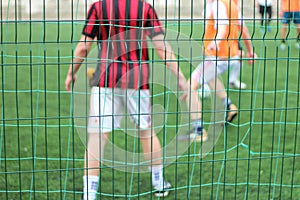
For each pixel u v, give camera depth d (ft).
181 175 15.08
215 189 14.19
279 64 32.12
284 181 14.73
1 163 16.11
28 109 23.44
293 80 29.04
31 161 16.39
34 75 30.01
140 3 12.44
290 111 22.82
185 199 13.61
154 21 12.53
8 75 29.37
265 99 24.86
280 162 16.12
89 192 12.57
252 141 18.49
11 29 43.39
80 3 33.88
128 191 14.10
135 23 12.54
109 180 14.75
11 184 14.42
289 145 18.24
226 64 16.94
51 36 41.01
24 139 18.63
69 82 13.74
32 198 13.51
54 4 34.40
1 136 18.28
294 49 33.35
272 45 32.30
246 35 18.40
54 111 23.09
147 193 13.38
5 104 24.21
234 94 25.11
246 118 21.56
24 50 31.63
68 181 14.76
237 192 13.96
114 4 12.45
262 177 14.99
